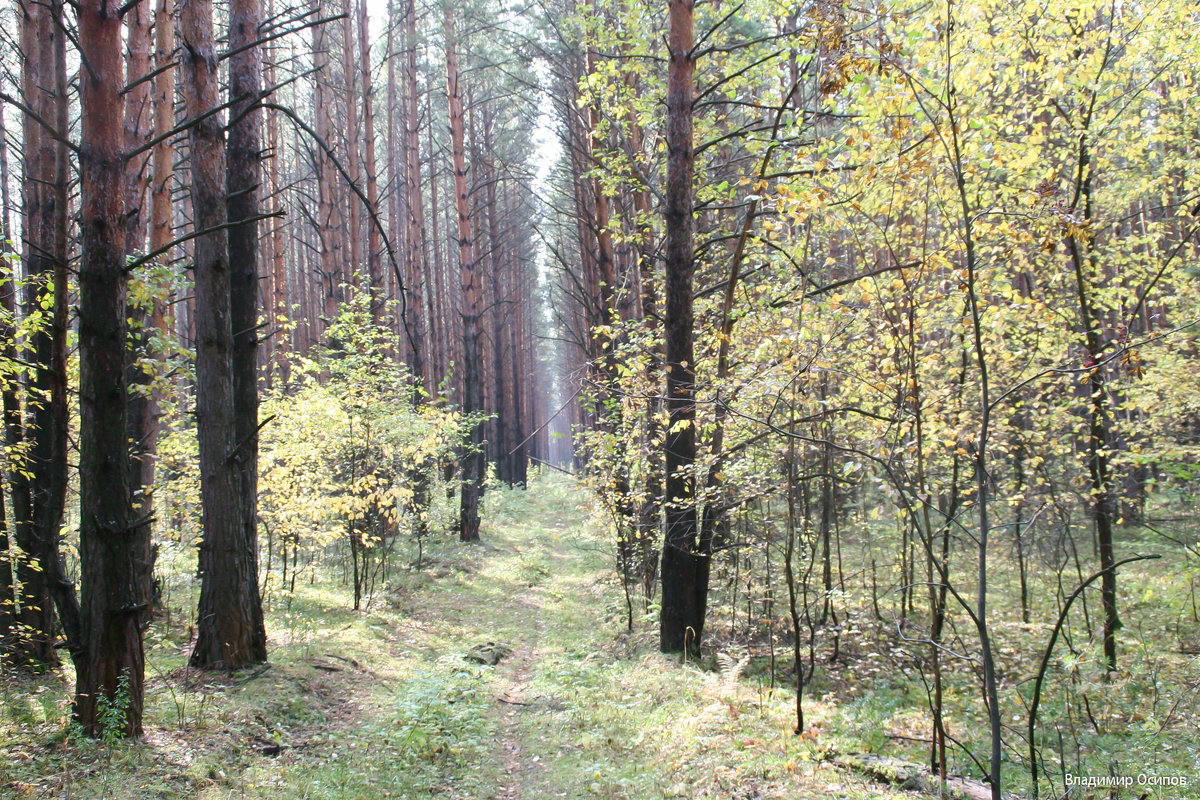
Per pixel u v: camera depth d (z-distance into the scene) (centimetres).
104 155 532
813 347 637
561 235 3253
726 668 825
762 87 1233
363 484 1225
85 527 561
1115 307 901
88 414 546
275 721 678
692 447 955
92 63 525
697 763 582
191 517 1152
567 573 1741
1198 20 792
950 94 466
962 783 535
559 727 727
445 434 1581
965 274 505
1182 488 988
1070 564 1271
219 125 782
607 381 1212
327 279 1822
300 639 955
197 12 759
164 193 962
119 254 545
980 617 444
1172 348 897
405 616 1230
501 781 611
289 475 1161
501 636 1149
